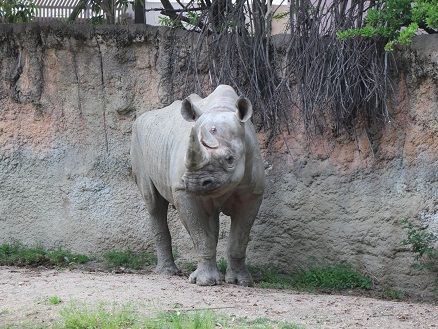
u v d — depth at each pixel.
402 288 28.36
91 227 32.25
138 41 31.83
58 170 32.53
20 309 21.17
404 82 28.53
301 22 29.39
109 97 32.25
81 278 26.00
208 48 30.70
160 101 31.75
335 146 29.47
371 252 28.88
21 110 32.84
